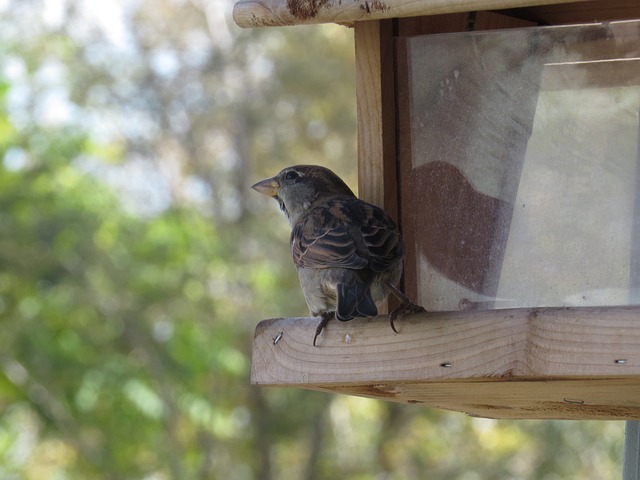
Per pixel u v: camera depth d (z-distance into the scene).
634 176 3.97
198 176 18.41
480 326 3.59
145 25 18.45
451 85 4.21
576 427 15.46
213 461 17.08
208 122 18.48
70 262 15.89
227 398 17.19
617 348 3.37
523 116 4.14
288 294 17.09
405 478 16.86
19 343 15.48
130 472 16.45
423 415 17.06
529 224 4.08
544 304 4.03
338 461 17.34
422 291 4.17
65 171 16.05
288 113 18.53
